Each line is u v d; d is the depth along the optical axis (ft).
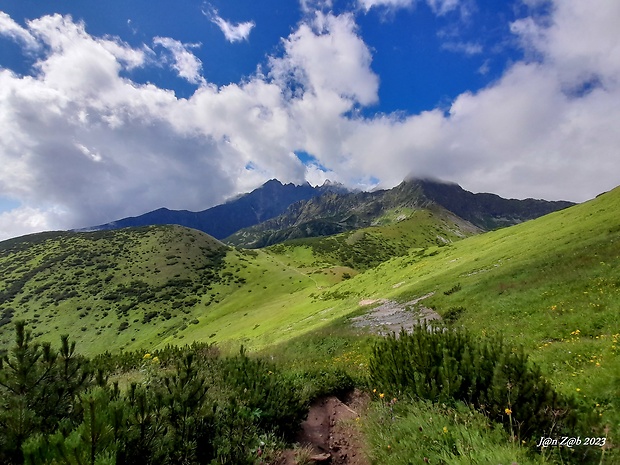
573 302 52.42
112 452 11.44
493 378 18.52
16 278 531.91
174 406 17.01
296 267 647.56
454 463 13.52
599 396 21.36
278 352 83.87
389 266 247.29
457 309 81.00
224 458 16.12
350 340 78.64
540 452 14.78
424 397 20.89
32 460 10.93
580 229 117.19
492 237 211.82
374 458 17.85
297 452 19.70
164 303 460.14
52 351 16.97
